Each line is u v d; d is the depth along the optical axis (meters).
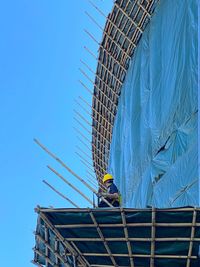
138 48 22.98
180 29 18.27
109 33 24.86
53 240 13.74
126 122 23.28
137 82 22.44
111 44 25.00
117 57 24.94
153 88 19.95
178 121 17.41
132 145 21.86
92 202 15.13
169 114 18.14
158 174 18.61
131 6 22.91
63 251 13.84
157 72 19.94
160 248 12.96
